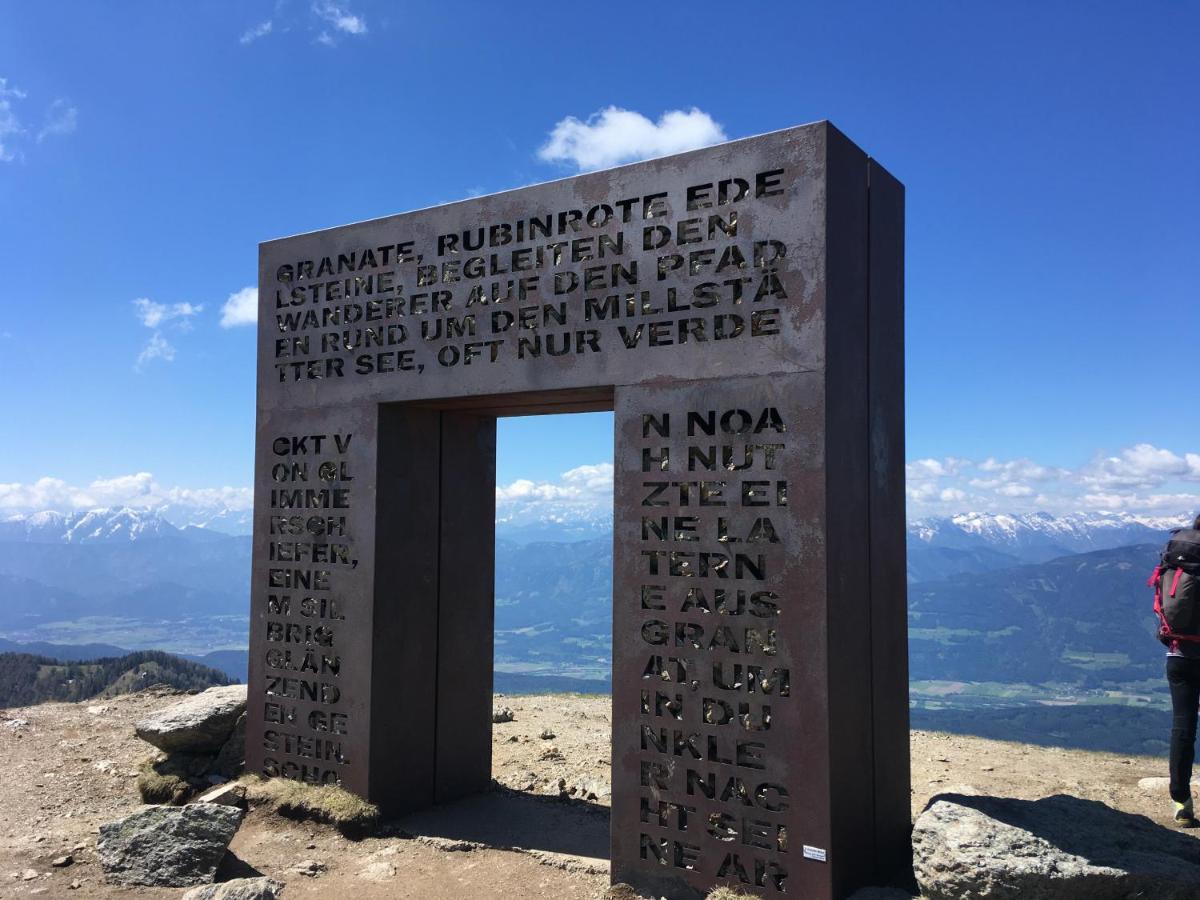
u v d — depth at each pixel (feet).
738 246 15.11
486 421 21.66
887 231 16.53
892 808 15.69
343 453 19.69
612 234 16.49
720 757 14.74
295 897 15.47
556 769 22.75
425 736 19.89
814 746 13.92
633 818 15.48
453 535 20.72
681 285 15.65
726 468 14.99
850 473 14.84
